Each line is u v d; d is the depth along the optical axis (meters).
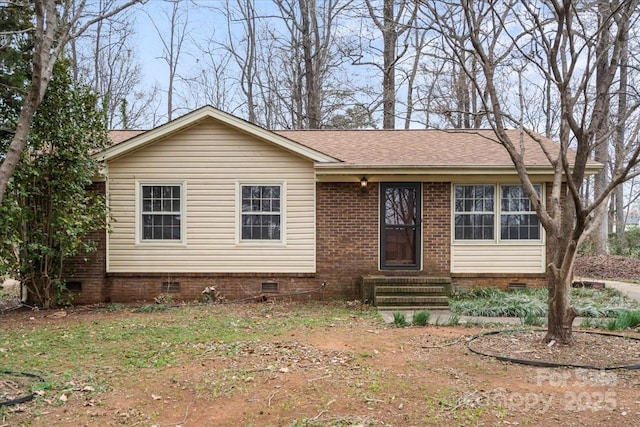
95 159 10.97
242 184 11.75
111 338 7.62
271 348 6.88
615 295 11.68
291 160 11.74
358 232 11.76
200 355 6.54
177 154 11.71
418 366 5.97
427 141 13.55
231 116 11.37
